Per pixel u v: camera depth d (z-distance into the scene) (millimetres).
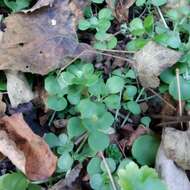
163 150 213
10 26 236
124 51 238
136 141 217
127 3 254
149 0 253
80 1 248
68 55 233
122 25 250
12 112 231
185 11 244
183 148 211
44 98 231
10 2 249
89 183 218
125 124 232
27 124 221
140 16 256
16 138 213
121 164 214
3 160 222
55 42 235
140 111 230
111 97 226
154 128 231
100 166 214
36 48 232
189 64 227
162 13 256
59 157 219
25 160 208
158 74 225
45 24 239
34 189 211
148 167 201
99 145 210
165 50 227
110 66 240
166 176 209
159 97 233
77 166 219
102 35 240
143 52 230
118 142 228
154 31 248
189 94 222
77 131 215
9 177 210
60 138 220
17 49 230
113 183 209
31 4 252
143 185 193
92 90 223
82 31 249
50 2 241
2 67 225
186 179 211
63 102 224
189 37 236
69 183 217
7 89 230
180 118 223
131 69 235
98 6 256
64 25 240
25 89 231
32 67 228
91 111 215
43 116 232
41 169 208
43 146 212
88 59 237
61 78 225
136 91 230
